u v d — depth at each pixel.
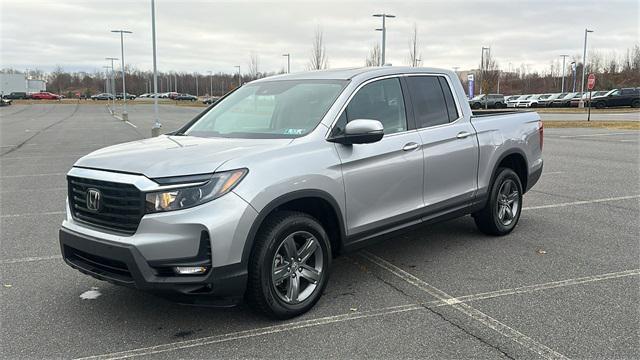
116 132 26.89
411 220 5.02
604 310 4.21
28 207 8.42
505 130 6.17
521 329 3.91
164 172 3.66
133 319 4.17
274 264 3.96
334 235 4.50
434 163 5.18
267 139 4.37
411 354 3.57
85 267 4.00
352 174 4.43
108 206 3.82
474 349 3.63
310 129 4.38
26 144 19.98
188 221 3.56
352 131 4.22
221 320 4.13
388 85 5.06
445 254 5.67
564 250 5.77
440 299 4.48
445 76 5.73
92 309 4.37
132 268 3.61
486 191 5.92
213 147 4.12
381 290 4.69
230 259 3.65
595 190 9.24
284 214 4.04
